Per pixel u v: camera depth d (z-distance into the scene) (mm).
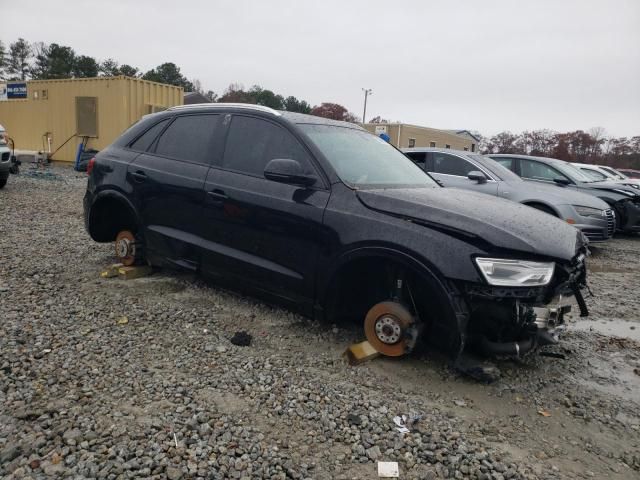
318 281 3873
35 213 9039
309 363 3689
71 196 11492
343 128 4777
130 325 4152
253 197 4207
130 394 3086
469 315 3291
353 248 3641
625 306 5688
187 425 2793
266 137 4387
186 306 4676
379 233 3545
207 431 2750
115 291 4953
